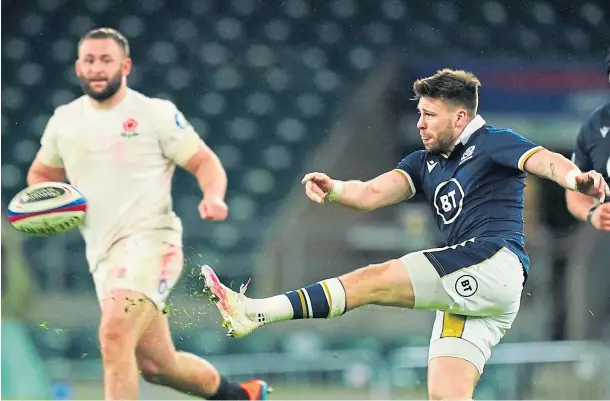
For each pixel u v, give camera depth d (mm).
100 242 17312
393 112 30656
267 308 12961
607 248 25484
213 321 24016
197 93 31203
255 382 18016
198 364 17359
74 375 22875
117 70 17516
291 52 31844
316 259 27250
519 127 29859
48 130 17719
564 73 30578
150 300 16734
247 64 31625
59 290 24969
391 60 31844
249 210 29469
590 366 22969
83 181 17484
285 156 30578
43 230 16578
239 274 26844
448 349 13719
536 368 22969
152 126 17531
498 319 13938
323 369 22828
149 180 17500
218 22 31922
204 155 17859
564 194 26594
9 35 31047
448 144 13992
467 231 13773
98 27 31641
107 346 16219
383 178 14703
